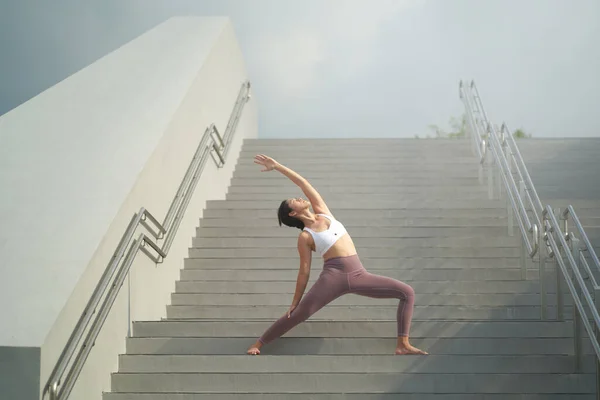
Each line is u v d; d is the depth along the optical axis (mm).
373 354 5152
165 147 6426
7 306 4211
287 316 5125
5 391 3941
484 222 7668
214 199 8641
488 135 8602
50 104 7148
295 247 7215
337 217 7840
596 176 9648
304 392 4910
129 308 5410
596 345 4590
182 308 6219
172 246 6586
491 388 4875
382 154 10234
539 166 9859
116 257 4910
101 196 5254
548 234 5531
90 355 4629
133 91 7398
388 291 5109
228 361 5086
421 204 8305
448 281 6508
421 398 4812
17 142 6191
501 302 6199
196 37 9336
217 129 9133
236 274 6797
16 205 5164
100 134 6293
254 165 10055
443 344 5230
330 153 10398
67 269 4492
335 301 6344
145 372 5105
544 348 5203
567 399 4777
